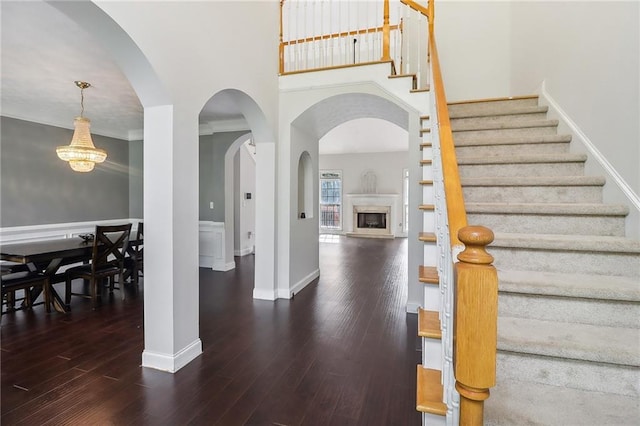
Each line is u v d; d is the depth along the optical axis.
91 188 5.48
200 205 5.61
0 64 3.02
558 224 1.95
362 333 2.85
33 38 2.55
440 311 1.44
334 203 11.41
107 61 2.96
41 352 2.46
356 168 11.11
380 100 3.69
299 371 2.21
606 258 1.64
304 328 2.96
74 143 3.51
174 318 2.22
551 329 1.42
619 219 1.85
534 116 2.99
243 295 4.00
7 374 2.14
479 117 3.08
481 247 0.71
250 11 3.20
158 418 1.73
